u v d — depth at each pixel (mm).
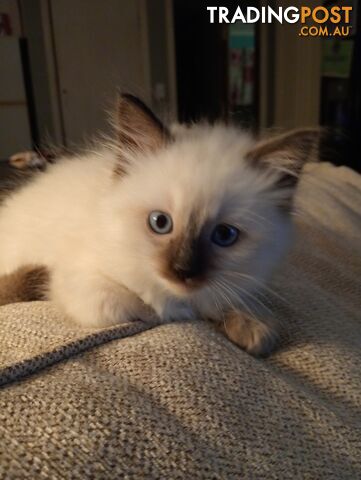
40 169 265
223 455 102
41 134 919
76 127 934
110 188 179
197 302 170
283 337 165
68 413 101
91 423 99
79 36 899
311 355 152
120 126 179
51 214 195
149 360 125
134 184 169
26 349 125
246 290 174
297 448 111
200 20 1095
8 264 207
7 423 98
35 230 199
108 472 91
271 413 117
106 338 135
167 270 157
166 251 159
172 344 133
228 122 224
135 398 108
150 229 163
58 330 137
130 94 176
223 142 179
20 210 216
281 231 178
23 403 103
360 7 638
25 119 906
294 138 173
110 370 120
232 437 106
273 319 171
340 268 246
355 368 149
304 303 189
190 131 188
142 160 175
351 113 650
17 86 887
